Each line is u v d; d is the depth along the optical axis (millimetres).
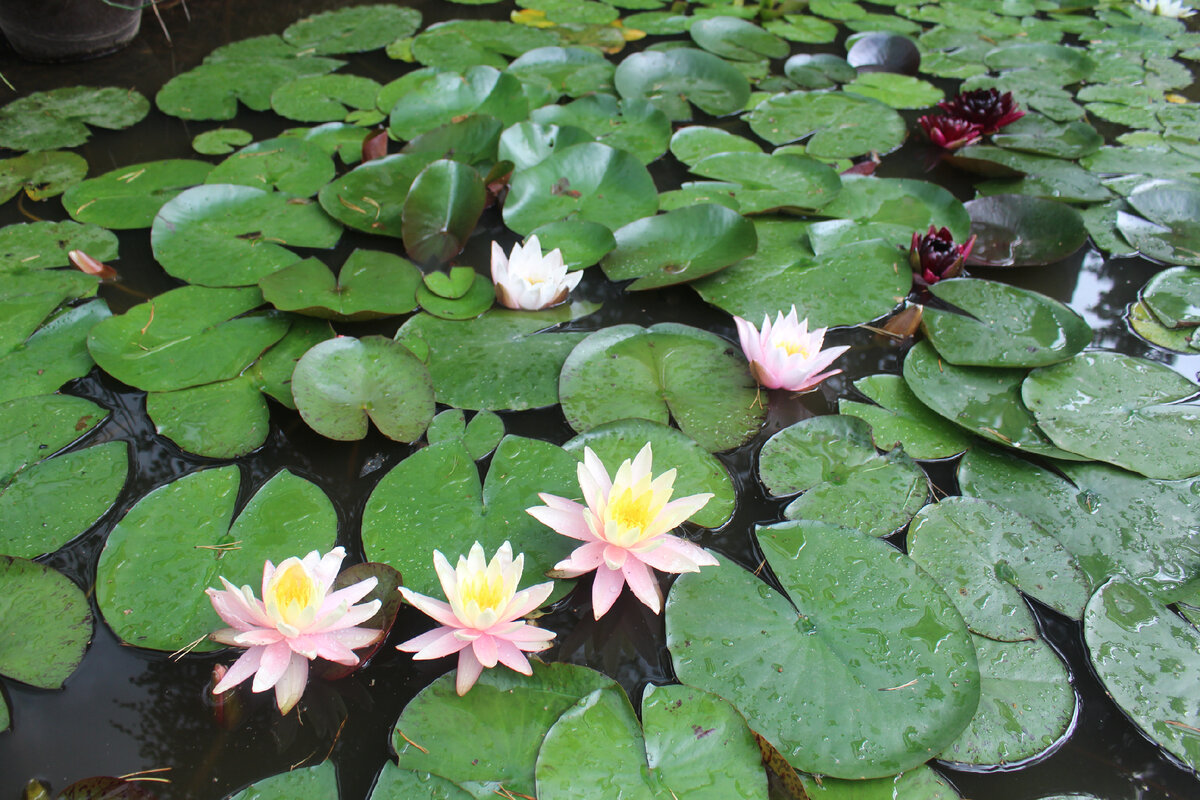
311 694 994
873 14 2338
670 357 1215
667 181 1506
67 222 1353
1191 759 975
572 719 965
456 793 938
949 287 1317
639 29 2088
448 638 982
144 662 1001
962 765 968
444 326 1245
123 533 1052
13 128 1505
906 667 998
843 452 1143
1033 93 1888
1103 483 1128
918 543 1077
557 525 1032
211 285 1274
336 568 1006
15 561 1031
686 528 1088
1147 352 1276
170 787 948
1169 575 1065
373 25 1967
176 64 1752
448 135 1479
